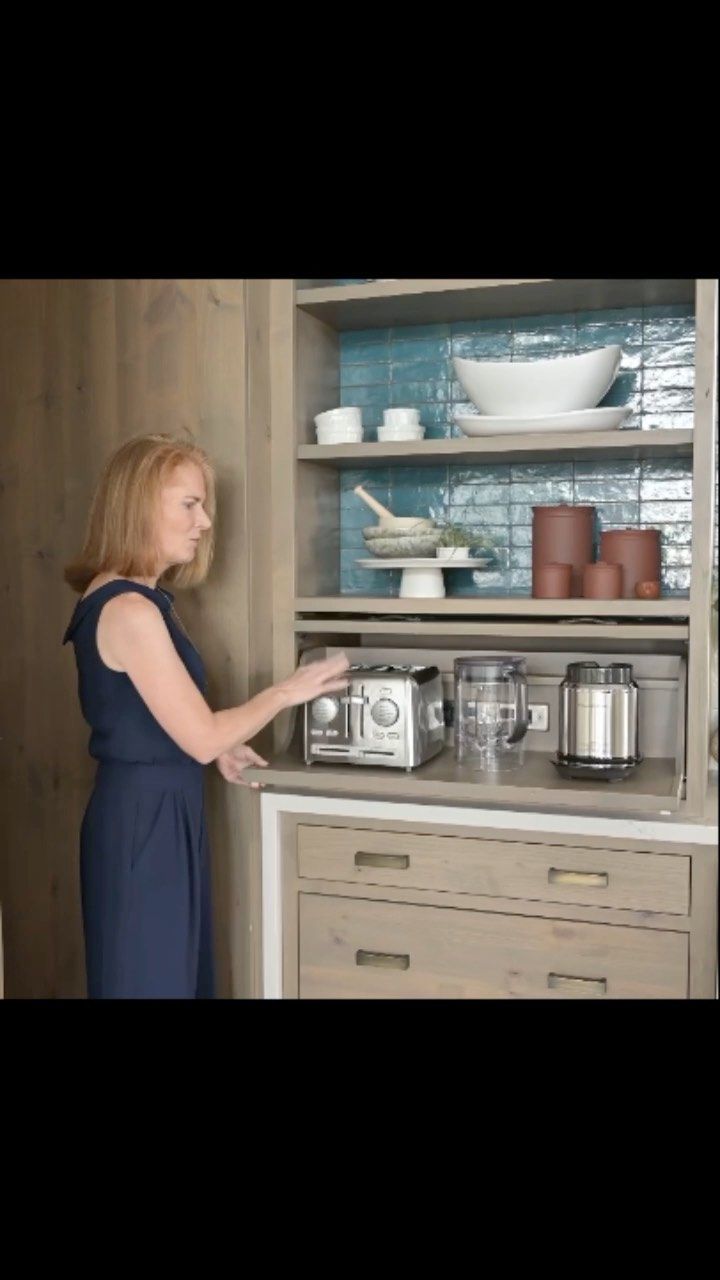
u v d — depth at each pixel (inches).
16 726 92.0
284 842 85.5
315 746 83.0
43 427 89.3
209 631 85.7
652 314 87.7
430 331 93.9
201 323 84.4
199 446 84.8
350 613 93.5
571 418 78.4
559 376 78.7
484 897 80.3
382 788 79.0
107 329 86.9
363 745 81.6
